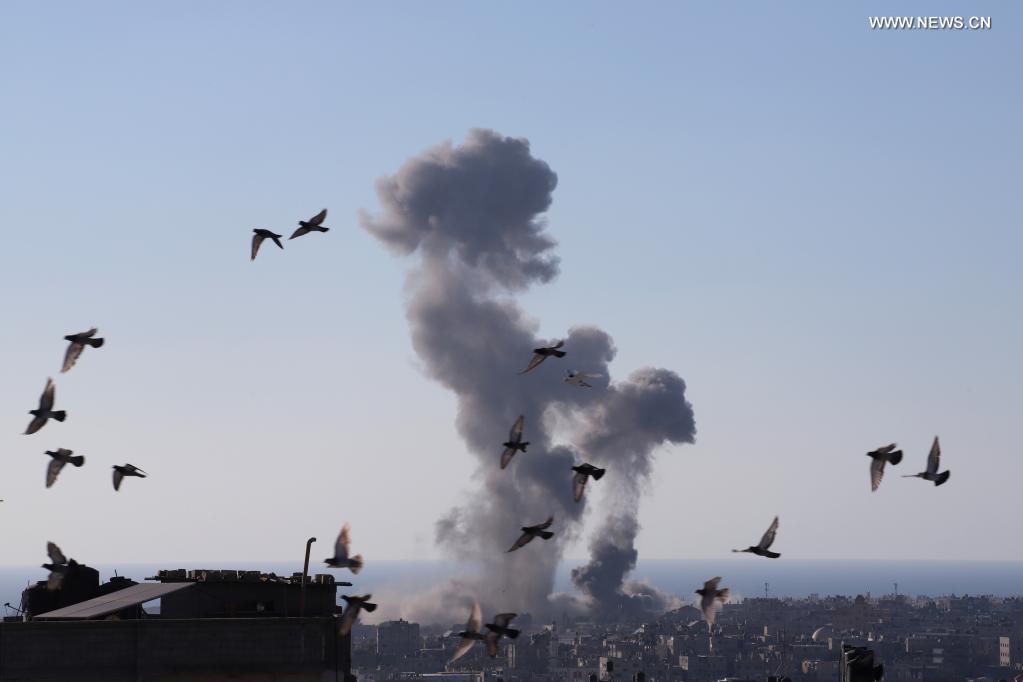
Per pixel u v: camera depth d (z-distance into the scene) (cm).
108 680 5488
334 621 5750
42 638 5456
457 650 3375
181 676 5562
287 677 5662
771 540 3975
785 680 9069
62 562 4566
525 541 3775
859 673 5188
